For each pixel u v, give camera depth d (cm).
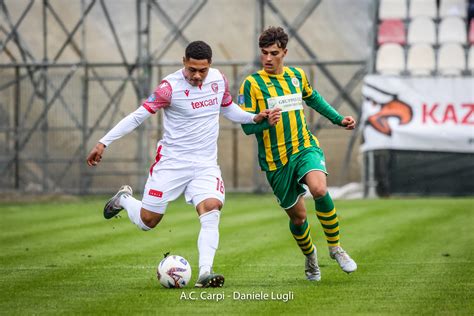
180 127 2064
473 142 5000
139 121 2042
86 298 1908
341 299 1864
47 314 1733
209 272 2009
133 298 1891
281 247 2825
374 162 5175
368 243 2920
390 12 5509
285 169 2156
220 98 2083
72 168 5700
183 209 4394
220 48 5900
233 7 5909
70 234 3297
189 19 5800
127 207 2155
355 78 5516
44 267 2439
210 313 1714
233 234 3216
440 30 5466
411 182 5134
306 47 5606
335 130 5588
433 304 1803
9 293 1997
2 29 5828
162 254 2702
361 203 4597
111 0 5859
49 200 5253
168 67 5747
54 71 5800
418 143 5025
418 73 5425
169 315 1700
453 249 2742
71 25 5912
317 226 3434
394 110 5044
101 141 2019
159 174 2086
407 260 2508
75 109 5709
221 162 5803
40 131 5719
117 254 2708
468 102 5012
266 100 2181
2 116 5759
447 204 4406
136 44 5853
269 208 4359
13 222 3797
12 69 5781
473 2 5478
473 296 1898
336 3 5791
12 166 5722
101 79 5697
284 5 5822
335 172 5600
